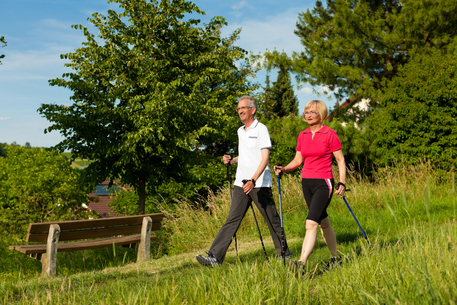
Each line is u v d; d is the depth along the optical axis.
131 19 11.68
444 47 14.80
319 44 16.53
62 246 5.27
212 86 17.52
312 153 3.43
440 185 9.72
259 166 3.85
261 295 2.27
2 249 10.15
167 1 11.78
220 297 2.33
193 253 5.73
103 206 30.91
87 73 11.47
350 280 2.38
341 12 15.55
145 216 6.21
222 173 14.01
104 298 2.71
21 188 15.85
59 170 16.80
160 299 2.38
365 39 15.55
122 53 11.36
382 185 9.18
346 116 16.03
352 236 5.76
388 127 12.98
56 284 3.68
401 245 3.04
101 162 11.64
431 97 12.12
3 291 3.32
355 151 14.06
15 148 17.20
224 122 12.76
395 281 2.18
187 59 12.05
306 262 3.10
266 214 4.00
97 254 6.58
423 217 6.57
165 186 14.76
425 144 12.17
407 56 15.96
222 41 13.60
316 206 3.29
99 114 10.53
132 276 4.10
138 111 10.70
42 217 15.92
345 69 15.27
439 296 1.85
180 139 10.87
